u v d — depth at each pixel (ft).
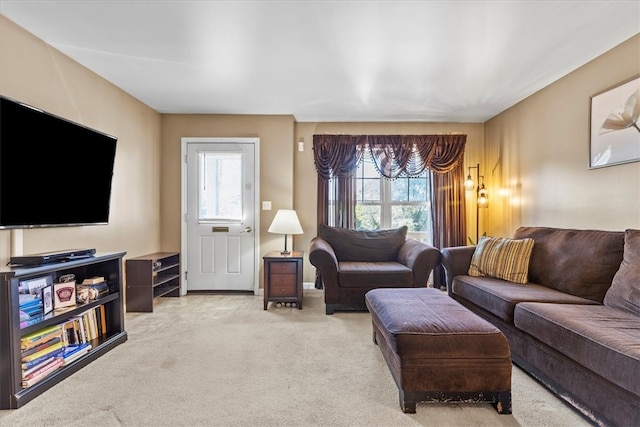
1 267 6.65
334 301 11.42
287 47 8.59
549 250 9.13
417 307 7.03
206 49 8.69
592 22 7.45
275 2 6.75
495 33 7.91
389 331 6.06
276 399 6.18
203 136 14.33
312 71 10.01
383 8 6.96
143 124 12.85
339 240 13.94
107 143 9.68
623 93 8.23
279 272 12.05
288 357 7.97
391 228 15.53
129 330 9.84
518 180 12.78
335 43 8.38
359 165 15.53
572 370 5.76
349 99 12.43
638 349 4.70
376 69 9.87
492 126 14.67
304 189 15.34
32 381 6.31
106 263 9.04
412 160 15.08
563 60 9.29
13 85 7.45
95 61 9.34
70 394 6.37
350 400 6.15
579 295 7.86
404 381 5.72
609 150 8.65
